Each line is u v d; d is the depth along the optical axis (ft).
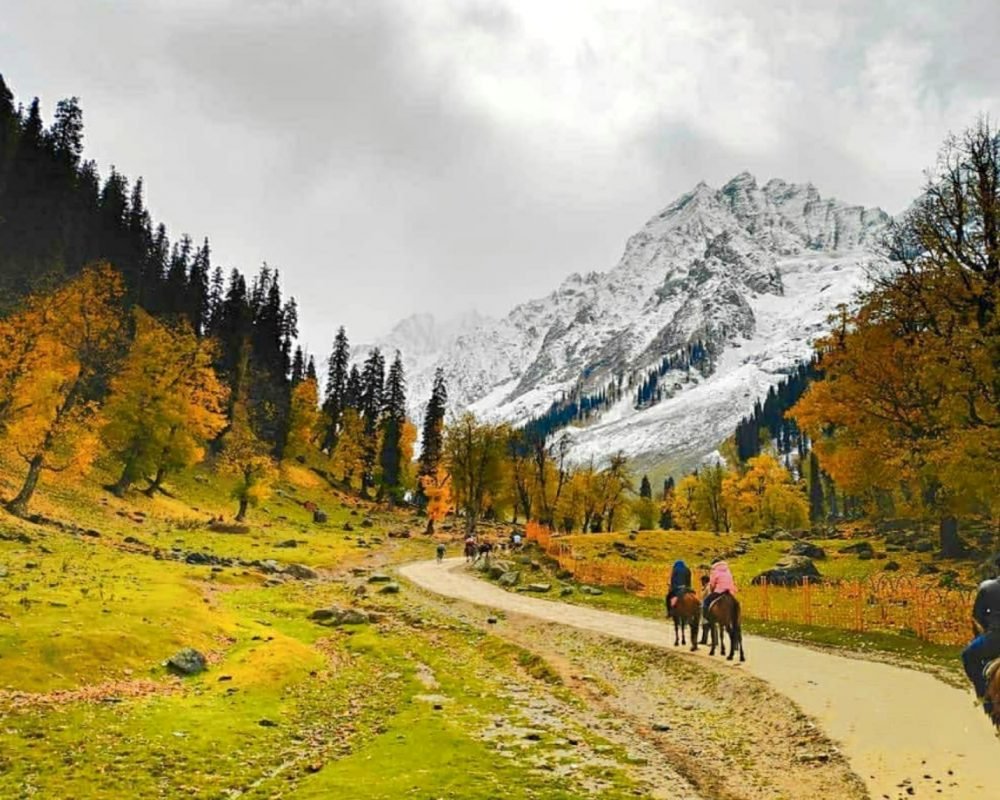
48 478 180.45
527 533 259.39
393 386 468.75
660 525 487.61
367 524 330.54
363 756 53.16
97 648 74.02
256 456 264.11
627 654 96.68
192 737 57.00
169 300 382.63
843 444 145.69
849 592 133.39
